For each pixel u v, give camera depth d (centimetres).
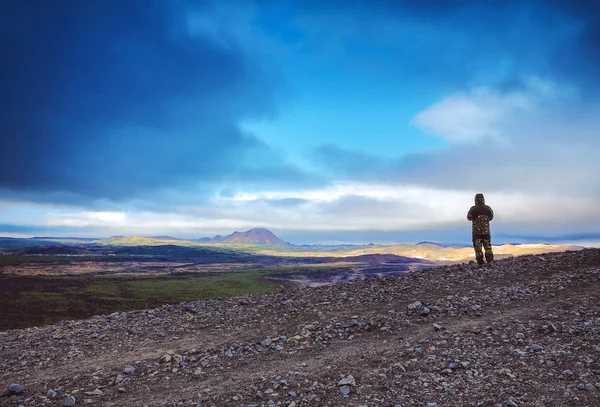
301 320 1552
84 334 1633
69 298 8881
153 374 1131
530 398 812
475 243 2247
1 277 13400
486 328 1234
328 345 1258
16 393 1045
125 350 1375
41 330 1789
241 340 1384
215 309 1891
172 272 19050
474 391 868
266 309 1789
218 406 903
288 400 901
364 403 861
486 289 1702
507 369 950
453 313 1422
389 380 960
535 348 1045
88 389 1048
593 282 1630
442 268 2334
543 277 1822
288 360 1161
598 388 820
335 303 1752
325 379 994
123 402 962
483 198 2258
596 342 1042
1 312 7119
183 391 1003
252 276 15875
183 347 1358
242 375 1077
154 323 1723
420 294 1739
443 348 1125
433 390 893
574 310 1309
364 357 1118
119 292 10150
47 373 1191
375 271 19000
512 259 2353
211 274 17212
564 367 931
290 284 13112
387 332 1317
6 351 1466
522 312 1359
